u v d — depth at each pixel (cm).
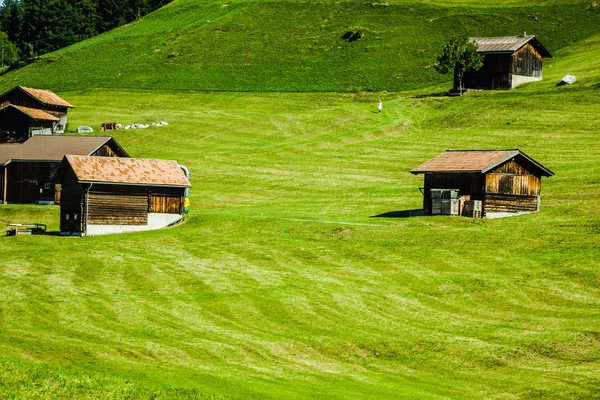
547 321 10356
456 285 11725
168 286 11912
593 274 11750
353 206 17338
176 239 15012
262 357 9144
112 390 7075
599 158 19388
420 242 13700
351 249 13588
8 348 8638
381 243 13775
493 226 14700
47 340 9081
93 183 15900
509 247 13175
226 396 7406
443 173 16038
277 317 10612
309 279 12169
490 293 11406
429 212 16100
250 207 17862
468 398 8156
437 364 9169
